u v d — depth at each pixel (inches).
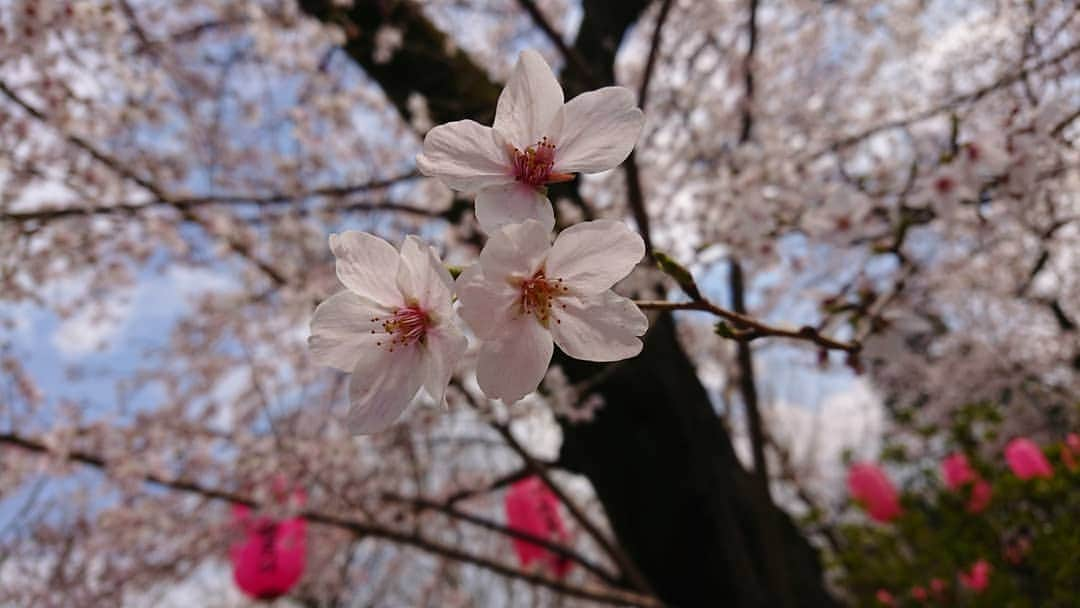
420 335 39.2
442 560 184.1
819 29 172.4
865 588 136.4
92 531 146.2
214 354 150.2
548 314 36.8
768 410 245.4
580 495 211.8
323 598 171.2
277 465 125.9
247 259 136.6
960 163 82.5
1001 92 103.7
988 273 152.7
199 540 142.8
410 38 144.6
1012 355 169.8
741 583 129.2
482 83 147.3
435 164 37.6
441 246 130.6
